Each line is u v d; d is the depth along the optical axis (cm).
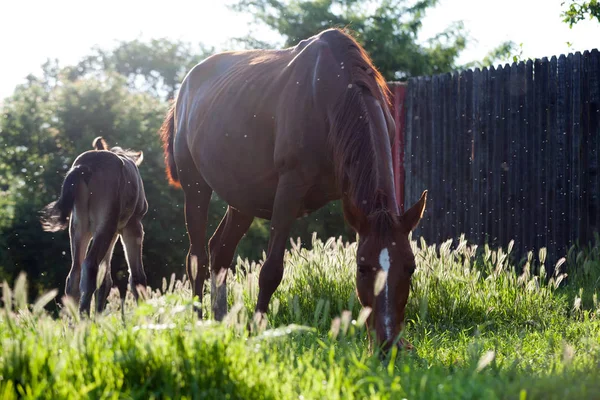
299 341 582
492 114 1377
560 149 1270
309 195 703
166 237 2841
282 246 689
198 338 412
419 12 4084
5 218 2856
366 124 614
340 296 898
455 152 1448
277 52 809
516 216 1338
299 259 993
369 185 583
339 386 380
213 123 807
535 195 1308
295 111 684
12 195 2986
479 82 1401
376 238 529
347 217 593
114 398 346
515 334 733
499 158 1366
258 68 784
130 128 3133
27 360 389
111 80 3344
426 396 380
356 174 594
